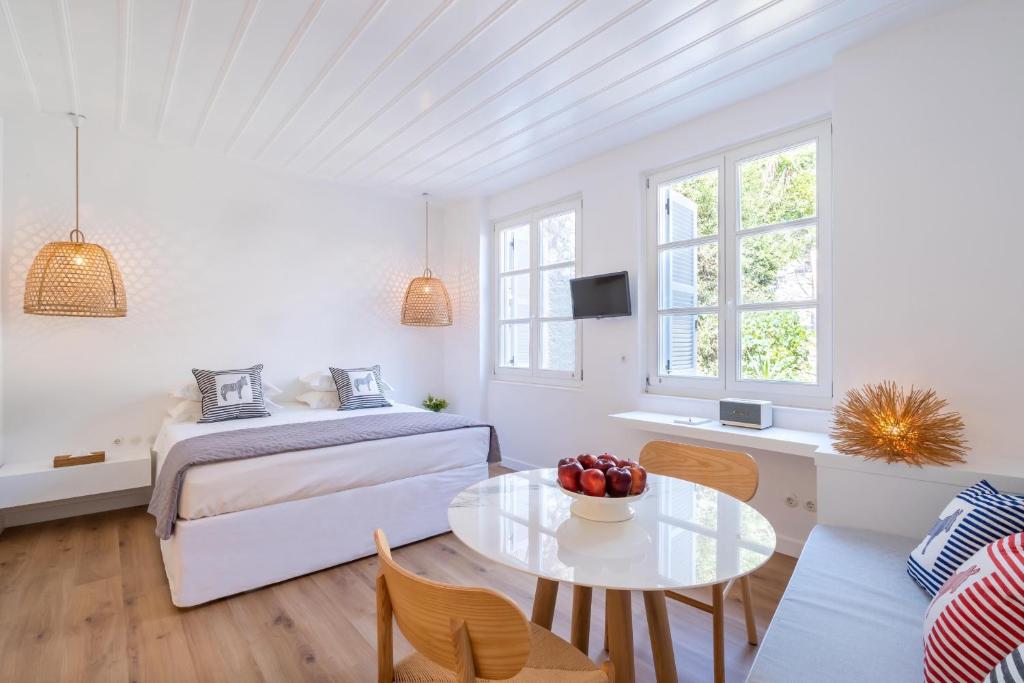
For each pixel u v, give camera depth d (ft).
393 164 13.12
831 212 8.73
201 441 8.72
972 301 6.75
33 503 9.95
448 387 17.25
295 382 14.23
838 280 7.89
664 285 11.37
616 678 4.35
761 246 9.75
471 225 16.30
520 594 7.91
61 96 9.52
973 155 6.75
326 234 14.75
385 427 10.20
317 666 6.07
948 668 3.46
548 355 14.19
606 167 12.20
